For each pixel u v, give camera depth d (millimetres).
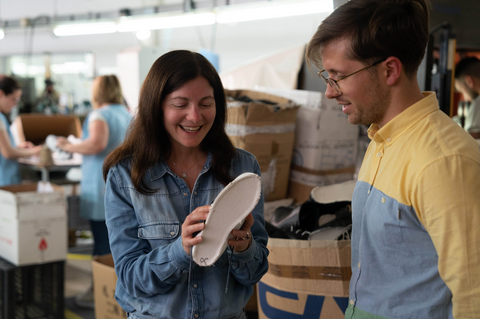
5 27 7180
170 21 5090
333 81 959
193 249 956
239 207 948
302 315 1528
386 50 885
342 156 2332
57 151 4184
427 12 915
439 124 901
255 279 1136
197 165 1185
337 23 918
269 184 2188
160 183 1128
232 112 2068
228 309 1114
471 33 2746
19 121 4453
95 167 2938
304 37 6465
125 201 1133
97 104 3088
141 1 7672
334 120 2275
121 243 1104
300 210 1677
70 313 2908
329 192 1855
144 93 1099
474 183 817
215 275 1107
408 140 918
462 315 833
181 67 1057
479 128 2830
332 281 1479
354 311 1036
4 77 3305
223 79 3248
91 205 2943
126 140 1175
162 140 1146
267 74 2967
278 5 4145
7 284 2504
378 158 983
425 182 848
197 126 1087
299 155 2320
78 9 8039
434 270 892
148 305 1098
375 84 923
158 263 1020
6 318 2516
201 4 4801
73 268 3840
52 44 8727
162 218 1099
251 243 1063
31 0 8297
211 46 7156
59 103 6648
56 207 2633
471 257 804
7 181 3354
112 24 5621
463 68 2777
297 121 2312
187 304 1091
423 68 2027
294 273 1525
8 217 2559
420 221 886
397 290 935
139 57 4379
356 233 1050
